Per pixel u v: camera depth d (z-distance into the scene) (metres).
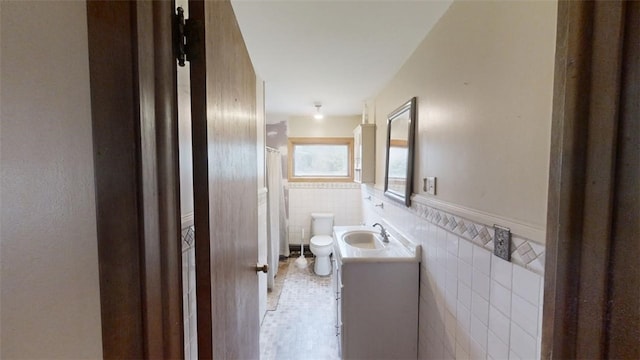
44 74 0.50
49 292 0.52
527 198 0.93
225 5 0.85
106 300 0.48
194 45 0.63
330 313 2.70
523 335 0.95
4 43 0.49
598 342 0.42
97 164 0.47
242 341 1.09
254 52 1.99
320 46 1.90
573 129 0.45
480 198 1.18
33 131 0.50
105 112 0.47
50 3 0.49
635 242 0.38
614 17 0.40
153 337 0.51
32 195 0.51
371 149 3.21
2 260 0.52
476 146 1.21
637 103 0.38
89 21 0.47
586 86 0.43
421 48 1.82
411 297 1.88
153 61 0.52
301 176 4.41
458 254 1.36
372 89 2.92
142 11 0.49
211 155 0.69
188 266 0.88
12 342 0.53
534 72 0.89
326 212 4.37
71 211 0.51
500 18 1.05
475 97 1.21
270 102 3.50
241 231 1.08
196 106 0.64
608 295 0.41
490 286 1.12
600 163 0.42
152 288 0.51
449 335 1.46
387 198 2.66
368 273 1.88
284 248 4.20
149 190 0.50
